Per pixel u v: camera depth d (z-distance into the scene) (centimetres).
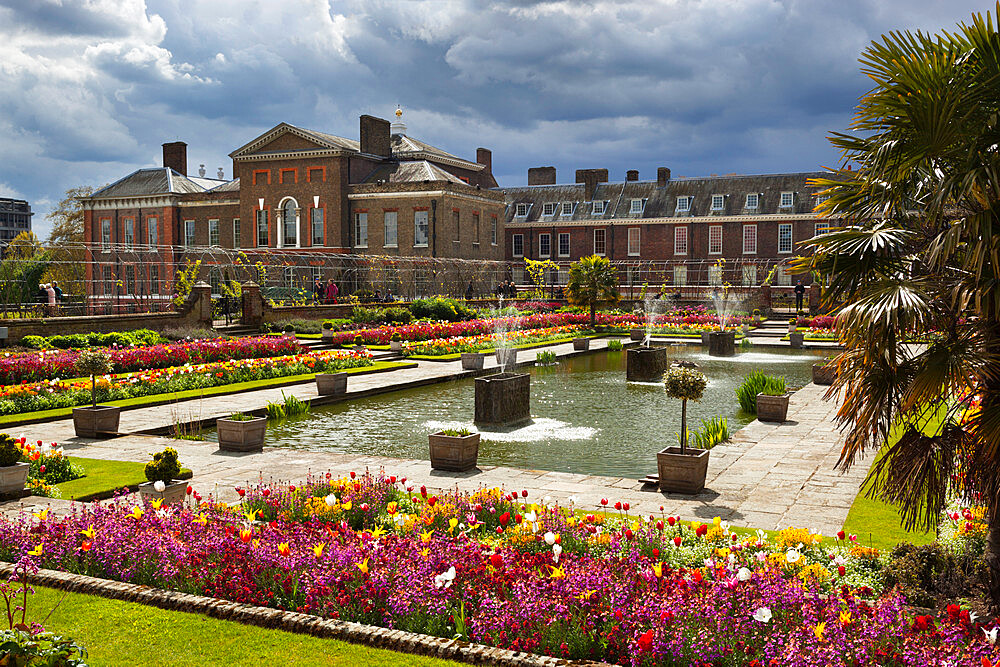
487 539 761
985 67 588
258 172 5816
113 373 2161
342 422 1666
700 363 2831
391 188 5478
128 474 1114
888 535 819
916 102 595
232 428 1302
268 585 617
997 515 599
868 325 586
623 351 3378
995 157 578
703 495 1017
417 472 1155
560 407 1841
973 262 577
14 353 2253
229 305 3962
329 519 848
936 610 588
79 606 605
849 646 475
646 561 628
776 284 5981
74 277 4516
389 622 562
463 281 5428
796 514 922
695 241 6275
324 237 5659
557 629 527
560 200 6875
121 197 6334
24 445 1081
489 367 2669
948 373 572
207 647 535
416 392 2122
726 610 521
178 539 694
